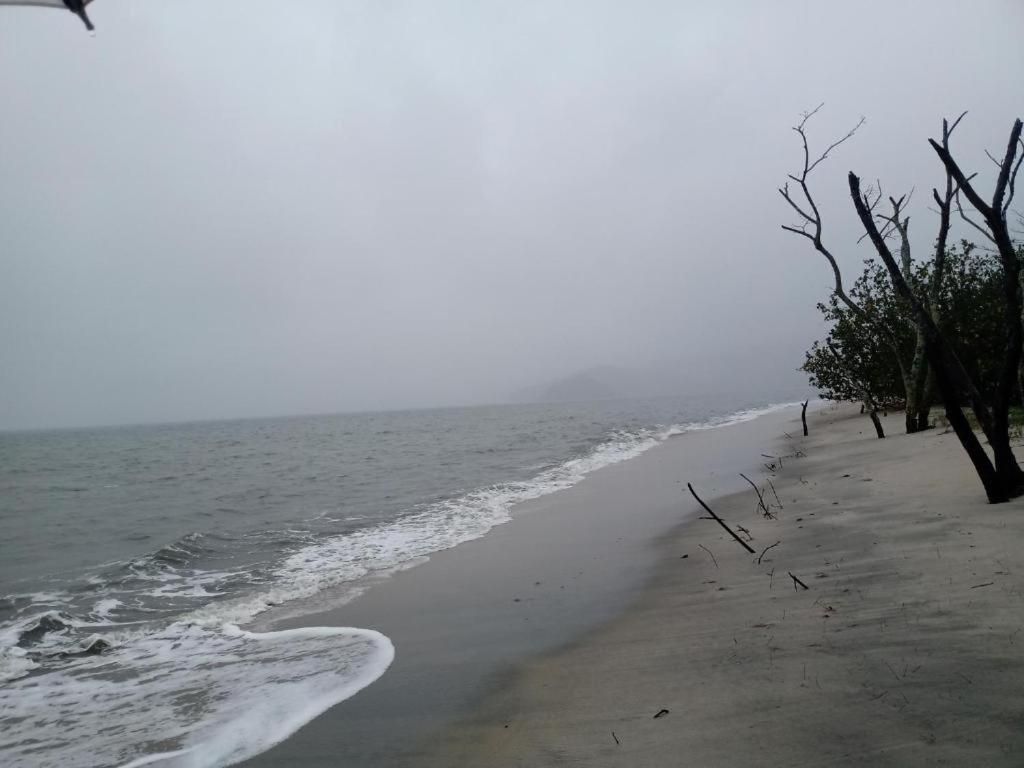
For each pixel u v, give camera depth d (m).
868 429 17.70
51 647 6.28
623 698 3.88
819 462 13.02
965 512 6.36
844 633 4.13
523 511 11.97
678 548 7.74
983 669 3.30
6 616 7.40
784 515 8.35
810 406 44.56
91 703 4.88
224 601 7.57
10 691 5.21
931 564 5.09
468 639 5.52
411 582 7.68
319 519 12.95
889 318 17.39
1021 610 3.90
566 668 4.57
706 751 3.07
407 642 5.61
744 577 5.98
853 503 8.15
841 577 5.32
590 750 3.32
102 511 16.27
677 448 21.25
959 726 2.85
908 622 4.09
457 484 16.86
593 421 47.00
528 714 3.91
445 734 3.81
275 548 10.40
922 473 9.00
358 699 4.48
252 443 47.69
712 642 4.49
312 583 8.05
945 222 7.29
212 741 4.05
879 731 2.94
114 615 7.32
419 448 31.56
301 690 4.75
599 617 5.66
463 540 9.88
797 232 9.73
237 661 5.57
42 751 4.12
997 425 6.40
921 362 13.64
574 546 8.69
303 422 113.88
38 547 12.10
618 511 10.91
